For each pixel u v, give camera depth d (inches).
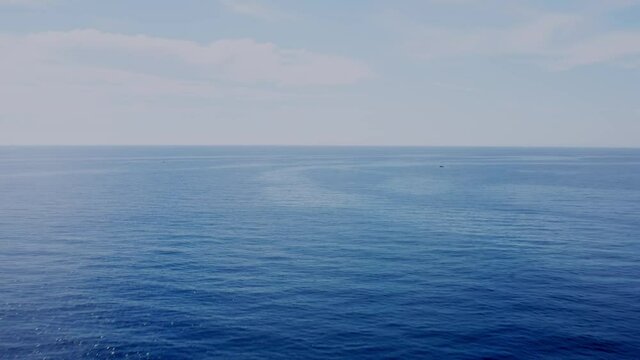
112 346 961.5
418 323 1069.1
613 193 3457.2
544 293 1261.1
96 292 1261.1
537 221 2316.7
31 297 1220.5
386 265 1529.3
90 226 2145.7
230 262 1558.8
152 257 1612.9
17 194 3270.2
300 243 1834.4
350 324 1064.8
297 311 1136.2
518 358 920.9
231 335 1010.1
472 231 2071.9
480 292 1269.7
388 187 3863.2
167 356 923.4
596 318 1098.1
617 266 1515.7
